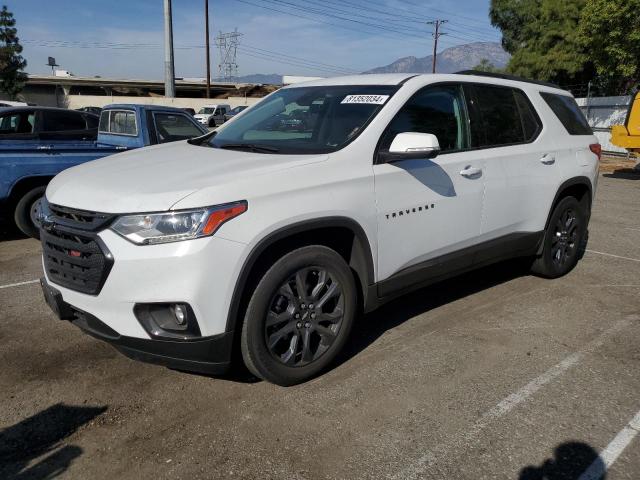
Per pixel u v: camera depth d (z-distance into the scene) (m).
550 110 5.17
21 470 2.62
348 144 3.54
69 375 3.51
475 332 4.25
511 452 2.80
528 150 4.77
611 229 8.12
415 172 3.76
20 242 6.83
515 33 30.05
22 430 2.93
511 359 3.81
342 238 3.61
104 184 3.18
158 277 2.82
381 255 3.64
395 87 3.95
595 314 4.66
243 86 60.44
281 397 3.28
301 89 4.55
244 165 3.29
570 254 5.55
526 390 3.40
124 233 2.85
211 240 2.85
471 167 4.18
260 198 3.03
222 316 2.94
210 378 3.49
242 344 3.16
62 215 3.17
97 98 47.69
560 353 3.92
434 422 3.05
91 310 3.01
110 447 2.80
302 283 3.28
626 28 16.19
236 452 2.77
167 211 2.82
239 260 2.94
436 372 3.61
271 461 2.71
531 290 5.23
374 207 3.52
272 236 3.05
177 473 2.62
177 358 2.96
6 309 4.60
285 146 3.76
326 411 3.14
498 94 4.67
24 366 3.62
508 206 4.59
